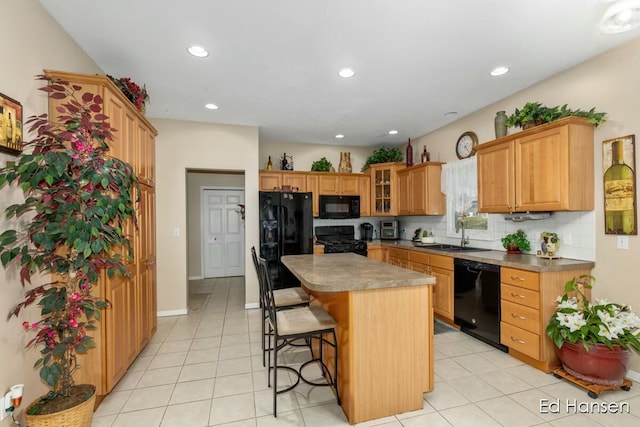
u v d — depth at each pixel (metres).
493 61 2.48
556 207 2.43
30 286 1.71
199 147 3.98
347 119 3.96
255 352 2.81
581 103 2.52
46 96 1.84
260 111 3.62
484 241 3.65
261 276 2.33
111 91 2.01
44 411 1.53
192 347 2.92
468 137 3.81
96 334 1.94
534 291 2.39
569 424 1.78
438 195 4.29
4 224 1.53
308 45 2.22
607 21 1.84
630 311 2.17
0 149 1.46
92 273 1.63
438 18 1.91
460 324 3.18
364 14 1.87
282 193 4.20
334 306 2.09
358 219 5.59
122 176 1.71
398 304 1.89
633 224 2.19
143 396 2.11
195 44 2.20
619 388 2.12
